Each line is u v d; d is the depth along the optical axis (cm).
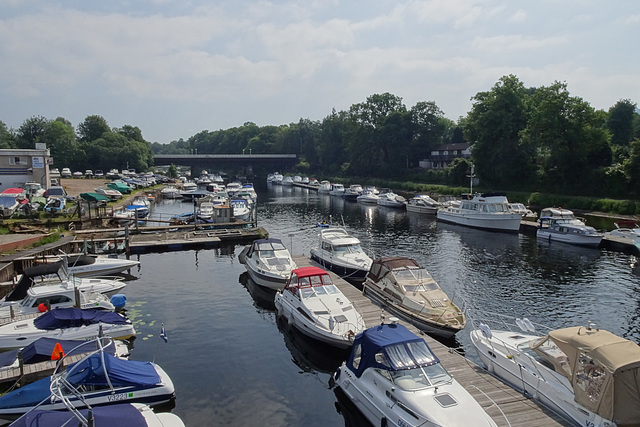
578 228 3850
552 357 1321
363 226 5106
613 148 6819
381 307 2209
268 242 2852
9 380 1418
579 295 2516
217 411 1390
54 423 998
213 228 4541
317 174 13488
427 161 10931
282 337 1956
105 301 2069
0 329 1727
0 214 4047
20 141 11888
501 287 2672
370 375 1294
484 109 7962
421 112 11038
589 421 1148
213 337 1948
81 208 4659
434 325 1881
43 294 2003
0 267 2486
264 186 12044
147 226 4850
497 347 1531
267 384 1563
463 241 4147
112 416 1048
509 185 7631
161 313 2236
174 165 14512
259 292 2588
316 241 4212
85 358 1330
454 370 1493
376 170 11262
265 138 18100
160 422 1109
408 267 2270
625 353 1141
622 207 5419
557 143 6519
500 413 1230
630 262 3250
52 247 3073
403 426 1118
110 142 12394
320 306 1895
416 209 6275
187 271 3066
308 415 1380
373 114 11588
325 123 13838
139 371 1357
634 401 1105
